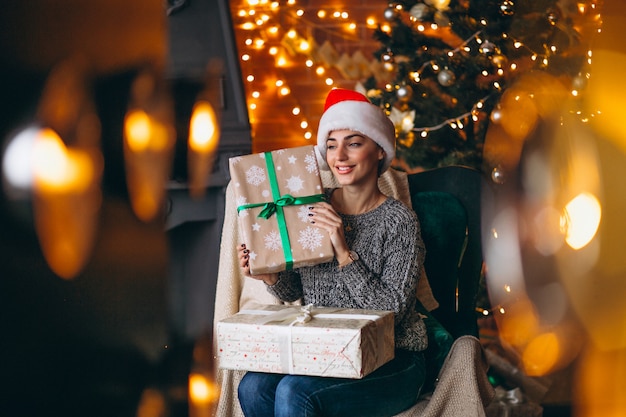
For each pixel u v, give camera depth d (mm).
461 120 3293
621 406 2852
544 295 3188
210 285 2875
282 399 1745
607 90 2670
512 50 3145
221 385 2094
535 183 3107
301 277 2016
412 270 1950
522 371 3207
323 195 1937
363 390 1782
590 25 3203
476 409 1830
